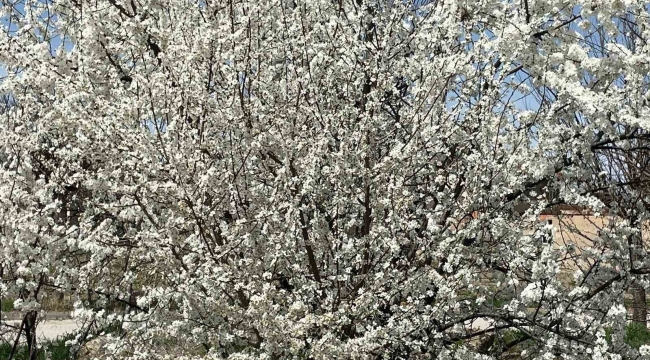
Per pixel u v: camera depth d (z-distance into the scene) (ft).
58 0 15.80
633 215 15.55
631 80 13.05
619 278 14.93
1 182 12.60
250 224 13.44
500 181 15.17
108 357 12.14
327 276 14.23
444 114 15.25
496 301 17.11
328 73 15.87
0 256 12.00
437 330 14.58
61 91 13.12
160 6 15.62
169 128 12.91
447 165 16.90
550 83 13.41
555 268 13.50
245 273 13.01
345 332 13.99
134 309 14.51
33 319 14.21
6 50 13.37
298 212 13.41
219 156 14.39
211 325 12.76
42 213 12.37
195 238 12.48
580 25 13.65
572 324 14.11
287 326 12.05
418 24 17.49
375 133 15.60
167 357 12.17
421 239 14.32
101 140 12.60
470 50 15.53
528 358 15.46
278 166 15.10
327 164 14.87
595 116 13.07
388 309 15.06
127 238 14.14
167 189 12.53
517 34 13.84
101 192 13.65
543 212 18.58
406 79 17.54
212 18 14.96
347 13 17.70
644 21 13.17
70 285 12.75
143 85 12.89
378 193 14.29
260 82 14.38
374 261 14.57
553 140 14.23
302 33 15.24
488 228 14.89
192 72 13.51
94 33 14.26
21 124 13.65
